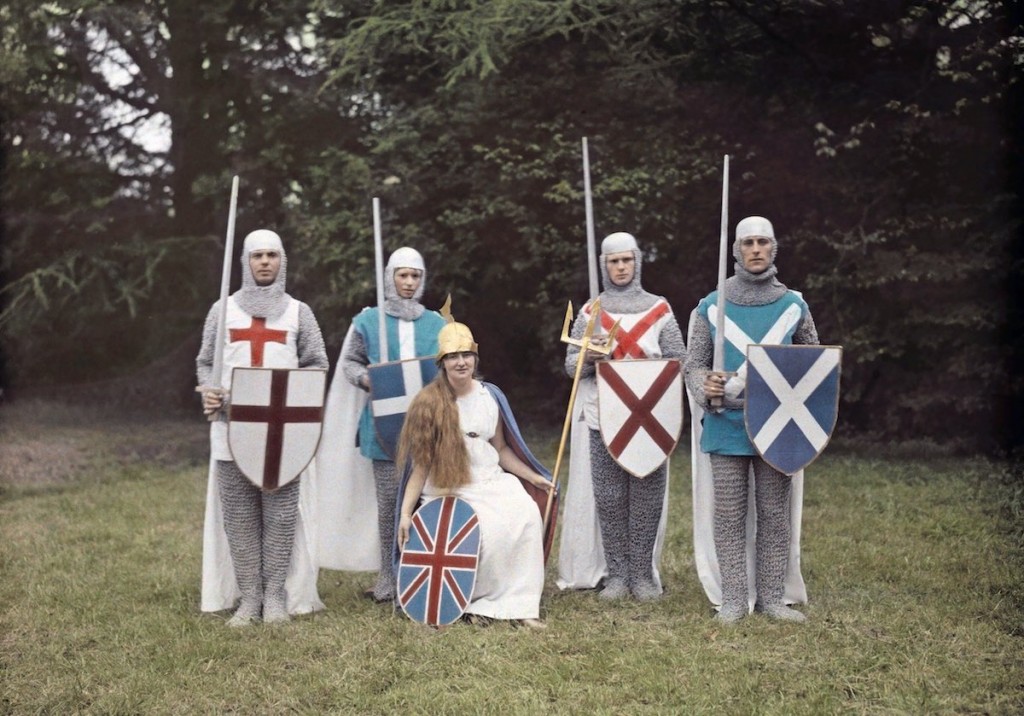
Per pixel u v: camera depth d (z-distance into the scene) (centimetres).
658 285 1162
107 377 1625
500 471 552
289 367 538
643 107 1137
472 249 1195
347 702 424
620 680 440
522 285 1232
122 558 677
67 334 1564
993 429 1028
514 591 524
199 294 1506
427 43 1194
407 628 511
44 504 891
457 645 481
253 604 534
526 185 1134
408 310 581
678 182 1080
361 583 616
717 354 511
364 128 1343
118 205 1523
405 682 443
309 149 1360
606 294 581
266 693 434
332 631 508
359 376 577
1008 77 972
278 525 532
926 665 449
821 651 468
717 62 1057
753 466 529
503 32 1110
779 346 504
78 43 1470
